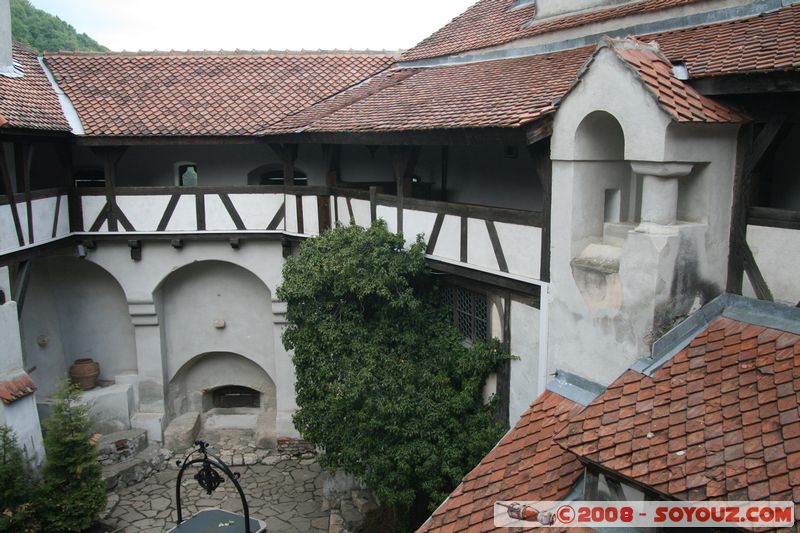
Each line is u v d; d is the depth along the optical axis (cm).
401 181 1203
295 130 1370
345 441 1096
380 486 1057
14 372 1284
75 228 1514
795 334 686
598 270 829
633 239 775
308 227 1509
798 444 559
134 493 1480
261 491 1483
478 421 1066
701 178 776
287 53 1750
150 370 1658
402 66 1588
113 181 1510
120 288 1673
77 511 1251
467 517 749
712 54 800
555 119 864
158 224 1538
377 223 1223
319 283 1158
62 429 1271
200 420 1759
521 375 1018
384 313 1162
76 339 1694
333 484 1398
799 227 726
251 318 1709
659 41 938
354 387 1072
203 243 1589
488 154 1301
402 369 1096
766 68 698
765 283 764
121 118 1470
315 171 1650
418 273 1165
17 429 1269
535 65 1131
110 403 1638
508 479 777
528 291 962
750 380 654
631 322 784
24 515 1177
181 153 1653
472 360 1076
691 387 681
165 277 1596
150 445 1653
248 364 1773
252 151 1667
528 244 947
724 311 780
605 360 829
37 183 1614
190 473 1562
